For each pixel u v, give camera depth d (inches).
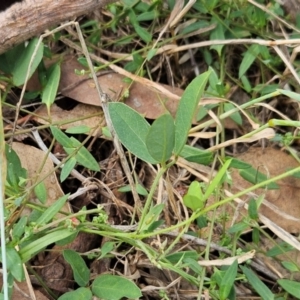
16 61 22.3
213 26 24.0
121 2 24.2
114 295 18.5
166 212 21.2
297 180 22.0
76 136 23.1
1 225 17.7
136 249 20.4
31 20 21.1
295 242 19.9
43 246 18.1
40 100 23.3
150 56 23.1
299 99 19.5
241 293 20.6
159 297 20.5
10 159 20.2
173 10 23.6
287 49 23.9
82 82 23.2
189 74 24.9
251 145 23.3
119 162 22.4
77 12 21.4
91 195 21.8
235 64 25.2
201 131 23.0
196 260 19.4
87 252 20.3
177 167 22.6
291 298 20.5
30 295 19.2
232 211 21.4
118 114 18.1
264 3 25.3
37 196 19.9
